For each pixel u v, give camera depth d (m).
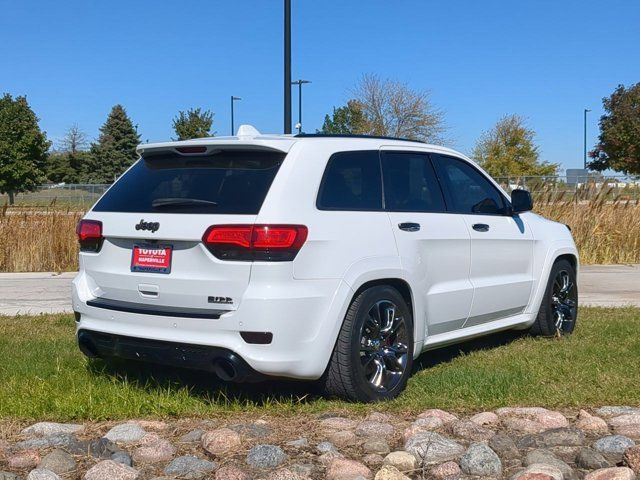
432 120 34.62
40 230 14.32
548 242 7.23
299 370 4.71
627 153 47.03
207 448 4.14
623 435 4.38
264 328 4.56
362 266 5.02
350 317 4.97
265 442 4.27
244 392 5.33
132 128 62.97
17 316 8.40
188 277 4.76
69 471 3.88
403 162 5.81
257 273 4.60
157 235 4.88
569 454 4.12
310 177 4.96
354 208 5.19
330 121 37.97
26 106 48.81
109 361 6.05
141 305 4.98
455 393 5.25
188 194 4.97
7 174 47.66
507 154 45.19
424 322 5.64
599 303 9.63
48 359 6.21
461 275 6.11
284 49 14.08
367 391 5.05
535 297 7.09
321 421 4.62
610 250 15.12
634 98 46.75
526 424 4.48
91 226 5.31
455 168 6.42
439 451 4.03
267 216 4.65
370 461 4.00
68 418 4.76
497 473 3.83
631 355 6.46
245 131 5.38
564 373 5.83
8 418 4.72
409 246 5.48
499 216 6.72
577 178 16.78
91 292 5.34
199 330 4.69
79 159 69.50
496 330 6.68
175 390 5.31
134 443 4.29
